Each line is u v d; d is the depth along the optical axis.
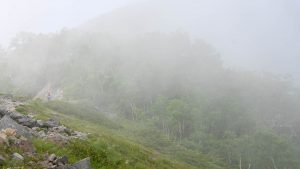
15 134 15.00
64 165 13.30
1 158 12.37
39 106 39.09
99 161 17.41
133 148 28.52
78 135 22.03
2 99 35.44
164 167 26.12
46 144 15.98
